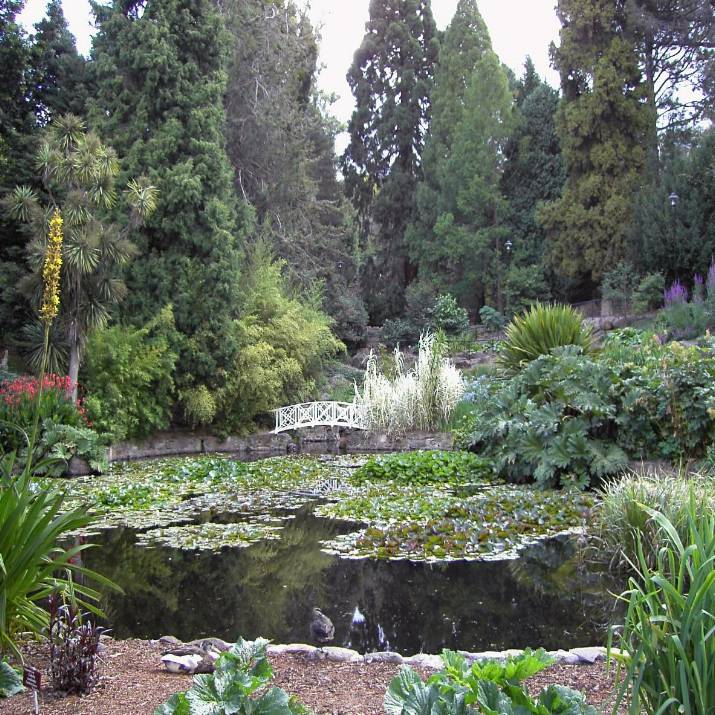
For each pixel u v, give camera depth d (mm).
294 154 21625
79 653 2871
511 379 10953
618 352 11773
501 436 9953
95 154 11586
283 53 20969
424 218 28250
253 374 15156
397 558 5750
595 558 5523
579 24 22531
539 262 25562
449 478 9625
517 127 26984
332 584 5141
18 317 15094
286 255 21328
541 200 24844
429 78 31328
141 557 5984
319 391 17781
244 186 21141
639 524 5121
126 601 4816
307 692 2932
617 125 22172
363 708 2727
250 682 2125
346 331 24422
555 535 6320
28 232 13562
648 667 2029
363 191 32344
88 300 11547
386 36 31672
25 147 16141
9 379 12492
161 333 14039
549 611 4461
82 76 17516
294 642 3986
